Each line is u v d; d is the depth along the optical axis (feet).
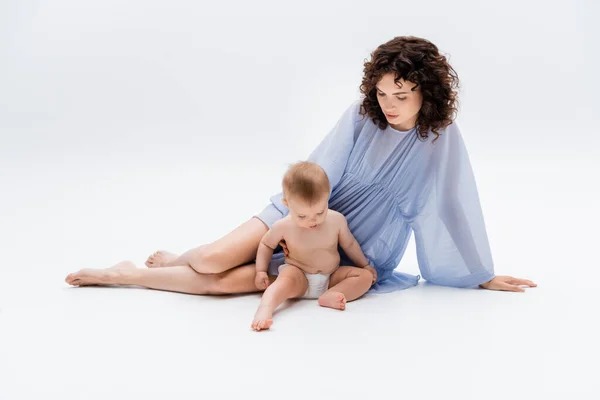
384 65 7.82
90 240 10.96
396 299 8.31
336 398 5.72
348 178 8.70
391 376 6.10
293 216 7.93
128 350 6.61
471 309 7.87
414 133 8.32
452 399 5.71
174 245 10.75
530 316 7.61
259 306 7.48
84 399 5.67
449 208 8.55
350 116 8.62
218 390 5.84
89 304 7.92
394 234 8.93
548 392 5.83
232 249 8.22
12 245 10.59
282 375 6.11
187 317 7.54
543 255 10.37
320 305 8.00
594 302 8.12
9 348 6.63
